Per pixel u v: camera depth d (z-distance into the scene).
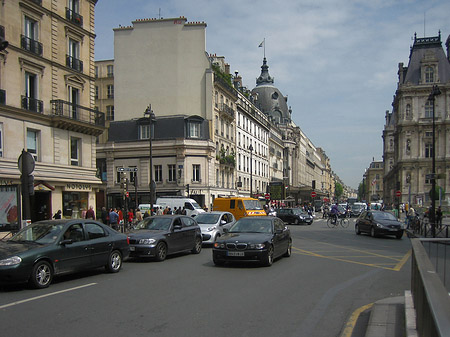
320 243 20.86
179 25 50.88
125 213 28.95
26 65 23.05
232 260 12.41
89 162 28.03
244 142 64.88
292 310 7.30
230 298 8.17
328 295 8.59
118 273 11.56
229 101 57.25
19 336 5.73
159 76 50.75
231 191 55.62
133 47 51.53
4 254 9.01
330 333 6.02
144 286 9.45
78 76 27.03
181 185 46.06
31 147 23.58
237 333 5.93
